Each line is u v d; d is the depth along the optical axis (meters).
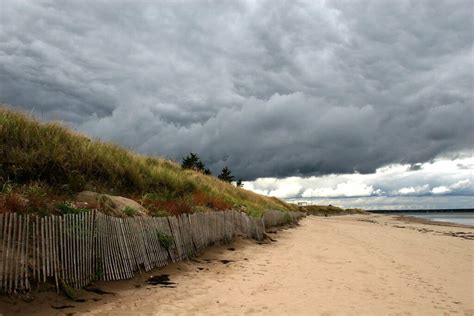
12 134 9.16
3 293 4.89
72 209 6.69
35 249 5.44
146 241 7.82
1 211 5.71
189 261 9.23
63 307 5.28
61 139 10.53
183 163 37.22
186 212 10.50
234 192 24.44
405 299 7.12
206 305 6.09
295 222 29.98
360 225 35.09
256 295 6.86
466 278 9.45
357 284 8.16
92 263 6.34
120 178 11.50
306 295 7.04
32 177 8.54
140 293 6.46
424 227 34.88
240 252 11.54
